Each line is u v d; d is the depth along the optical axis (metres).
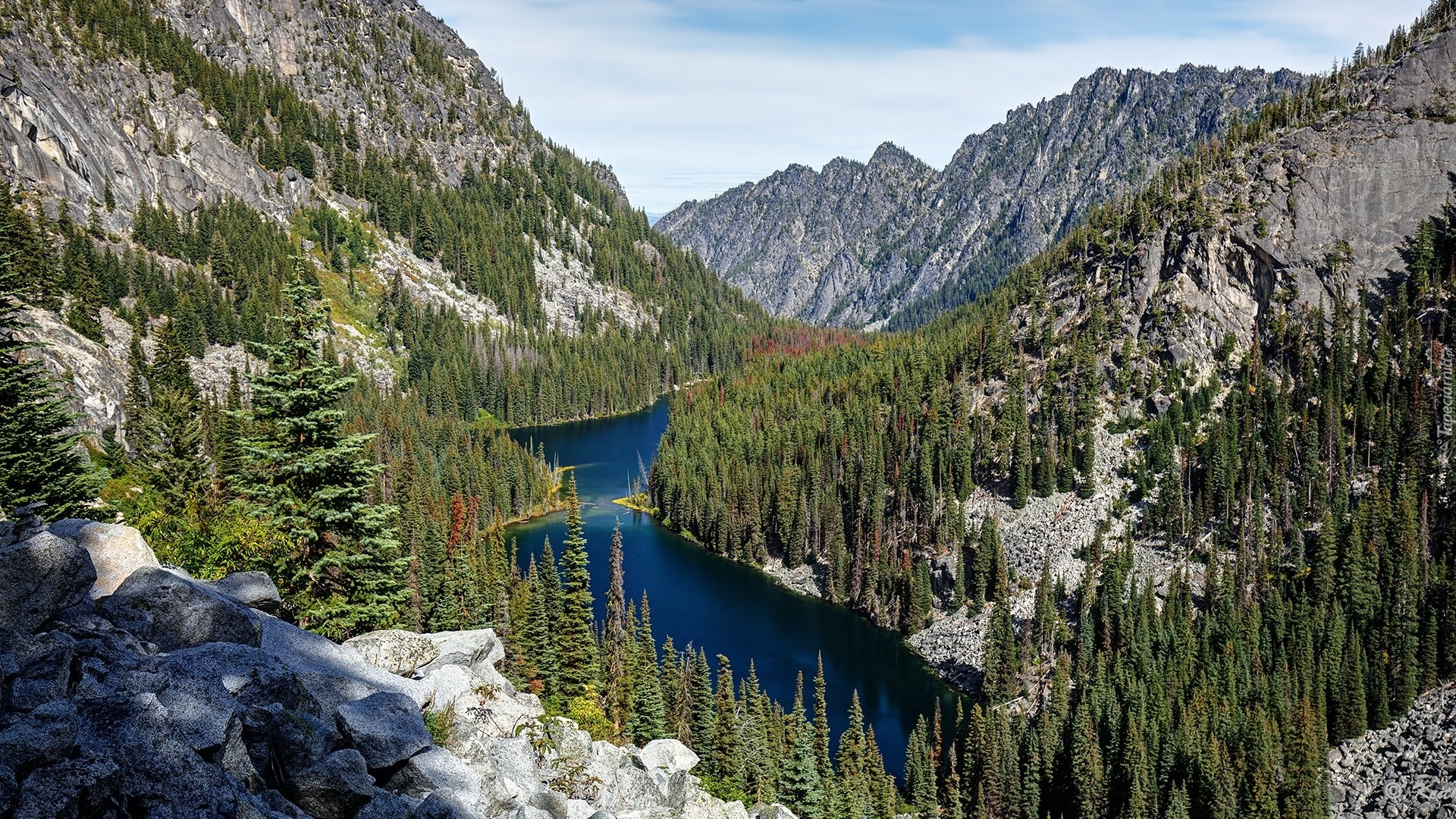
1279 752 105.50
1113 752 105.69
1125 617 138.88
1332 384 180.12
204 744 17.25
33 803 13.93
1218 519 163.62
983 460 191.62
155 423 118.00
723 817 39.69
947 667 143.00
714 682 132.50
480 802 22.75
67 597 19.80
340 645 28.41
